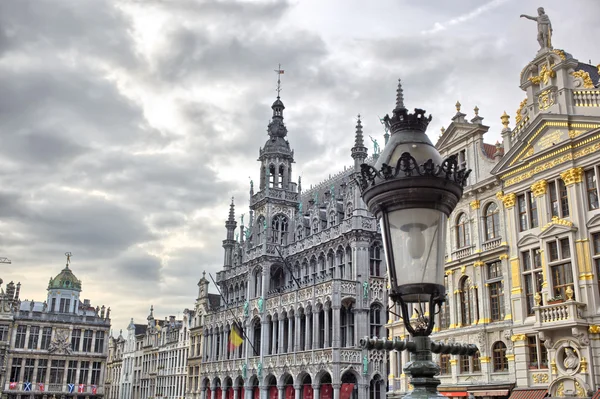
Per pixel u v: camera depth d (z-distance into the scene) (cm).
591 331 3084
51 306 11700
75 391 10719
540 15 3741
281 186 7119
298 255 6372
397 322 4616
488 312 3778
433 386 788
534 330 3366
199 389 8200
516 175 3694
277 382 5803
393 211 804
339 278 5303
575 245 3253
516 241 3638
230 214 8125
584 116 3300
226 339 7100
